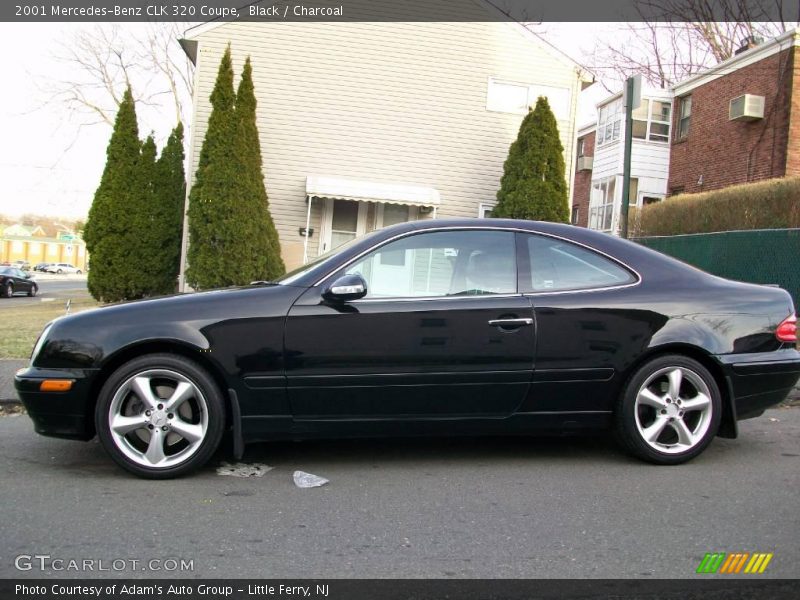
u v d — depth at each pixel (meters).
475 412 4.28
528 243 4.50
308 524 3.51
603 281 4.47
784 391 4.55
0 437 5.15
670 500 3.88
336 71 14.67
